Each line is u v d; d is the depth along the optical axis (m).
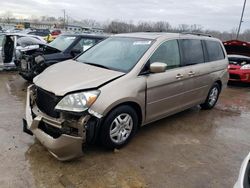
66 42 7.60
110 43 4.82
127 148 3.97
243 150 4.24
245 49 10.43
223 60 6.21
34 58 6.98
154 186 3.15
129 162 3.60
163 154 3.90
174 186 3.18
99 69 3.97
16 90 6.85
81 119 3.28
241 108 6.74
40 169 3.31
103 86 3.53
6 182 3.02
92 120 3.42
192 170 3.54
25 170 3.26
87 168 3.39
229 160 3.88
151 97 4.16
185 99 5.05
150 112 4.25
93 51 4.80
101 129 3.60
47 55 6.80
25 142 3.95
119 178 3.24
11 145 3.83
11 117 4.89
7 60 8.93
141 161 3.65
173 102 4.72
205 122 5.40
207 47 5.70
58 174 3.23
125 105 3.80
